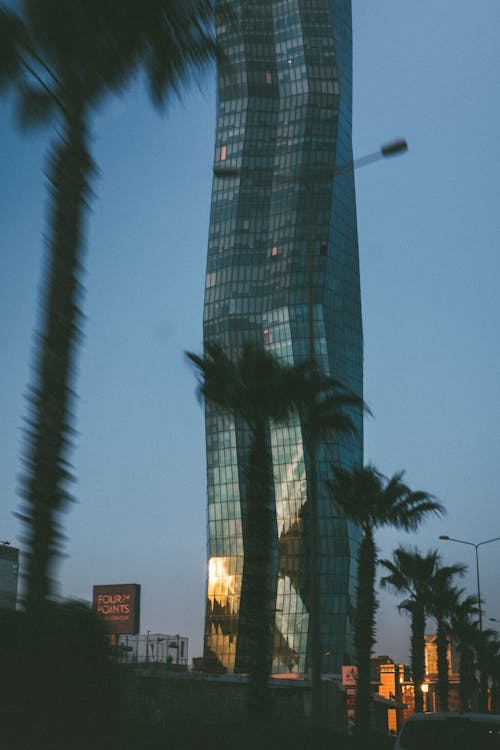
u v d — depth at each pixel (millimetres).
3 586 89625
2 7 17359
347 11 190375
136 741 16234
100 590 100250
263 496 36438
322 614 153875
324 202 170625
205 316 173000
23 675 13414
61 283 16812
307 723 39406
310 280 39406
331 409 39156
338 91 177625
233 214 175125
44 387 16203
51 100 19047
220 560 163375
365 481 52500
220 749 22328
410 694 123750
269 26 182250
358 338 174625
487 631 110875
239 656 157000
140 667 23016
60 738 13625
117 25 18109
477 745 17688
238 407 37969
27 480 15828
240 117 178250
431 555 73062
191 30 18969
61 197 17312
